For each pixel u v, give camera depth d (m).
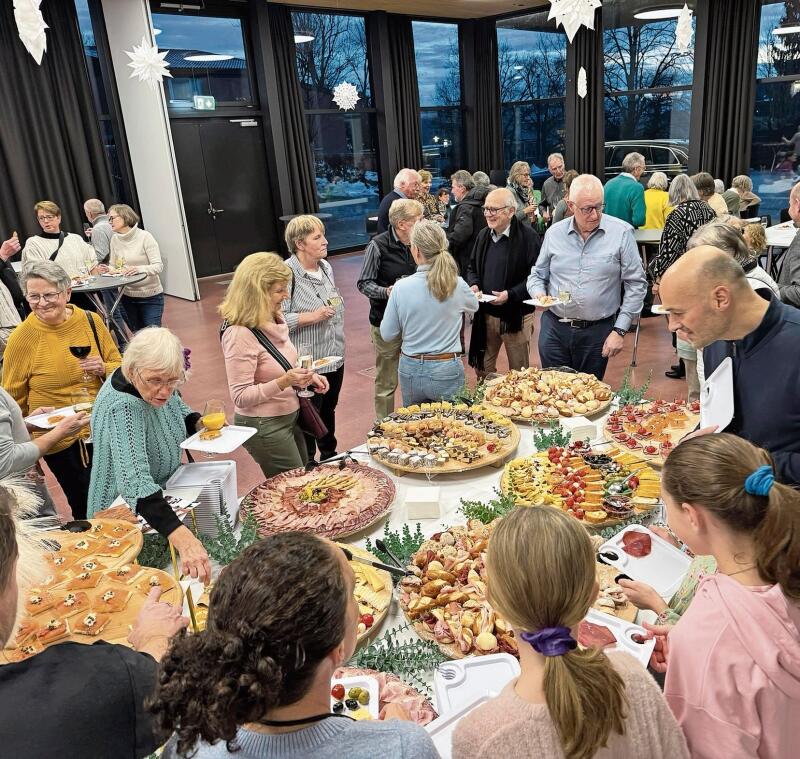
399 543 1.87
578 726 0.82
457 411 2.78
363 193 11.66
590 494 2.04
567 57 10.29
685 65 9.34
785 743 1.03
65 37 8.30
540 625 0.87
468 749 0.87
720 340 1.79
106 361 2.92
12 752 0.88
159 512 1.85
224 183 10.19
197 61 9.59
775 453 1.68
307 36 10.41
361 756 0.79
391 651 1.49
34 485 2.46
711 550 1.13
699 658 1.03
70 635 1.55
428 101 11.86
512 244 3.88
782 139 8.73
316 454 4.16
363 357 6.17
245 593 0.80
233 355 2.56
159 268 6.24
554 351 3.57
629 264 3.32
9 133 8.09
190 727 0.74
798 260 3.32
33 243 5.80
